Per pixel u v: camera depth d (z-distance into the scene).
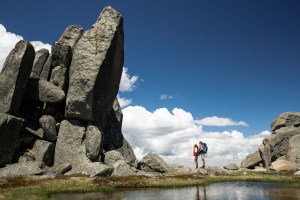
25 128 62.59
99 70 64.88
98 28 68.06
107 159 65.62
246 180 52.00
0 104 58.78
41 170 52.50
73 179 46.72
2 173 49.91
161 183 45.06
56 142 63.91
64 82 69.56
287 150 82.94
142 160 69.75
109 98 72.12
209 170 66.12
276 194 34.34
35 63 69.94
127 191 38.50
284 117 95.69
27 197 30.67
